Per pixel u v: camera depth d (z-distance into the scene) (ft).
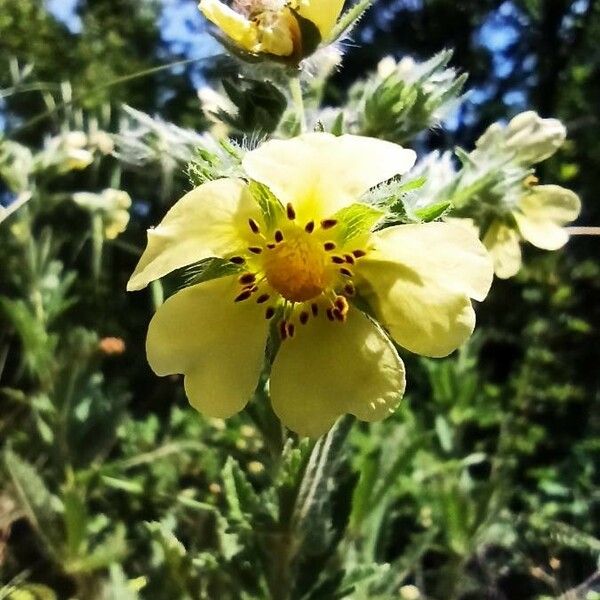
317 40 0.18
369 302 0.15
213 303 0.15
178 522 0.30
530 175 0.21
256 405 0.20
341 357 0.15
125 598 0.24
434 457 0.34
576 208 0.21
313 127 0.20
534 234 0.21
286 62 0.18
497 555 0.40
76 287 0.52
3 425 0.35
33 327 0.30
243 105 0.19
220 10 0.18
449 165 0.21
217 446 0.31
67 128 0.32
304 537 0.20
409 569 0.27
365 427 0.38
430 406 0.37
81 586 0.27
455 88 0.20
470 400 0.36
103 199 0.33
